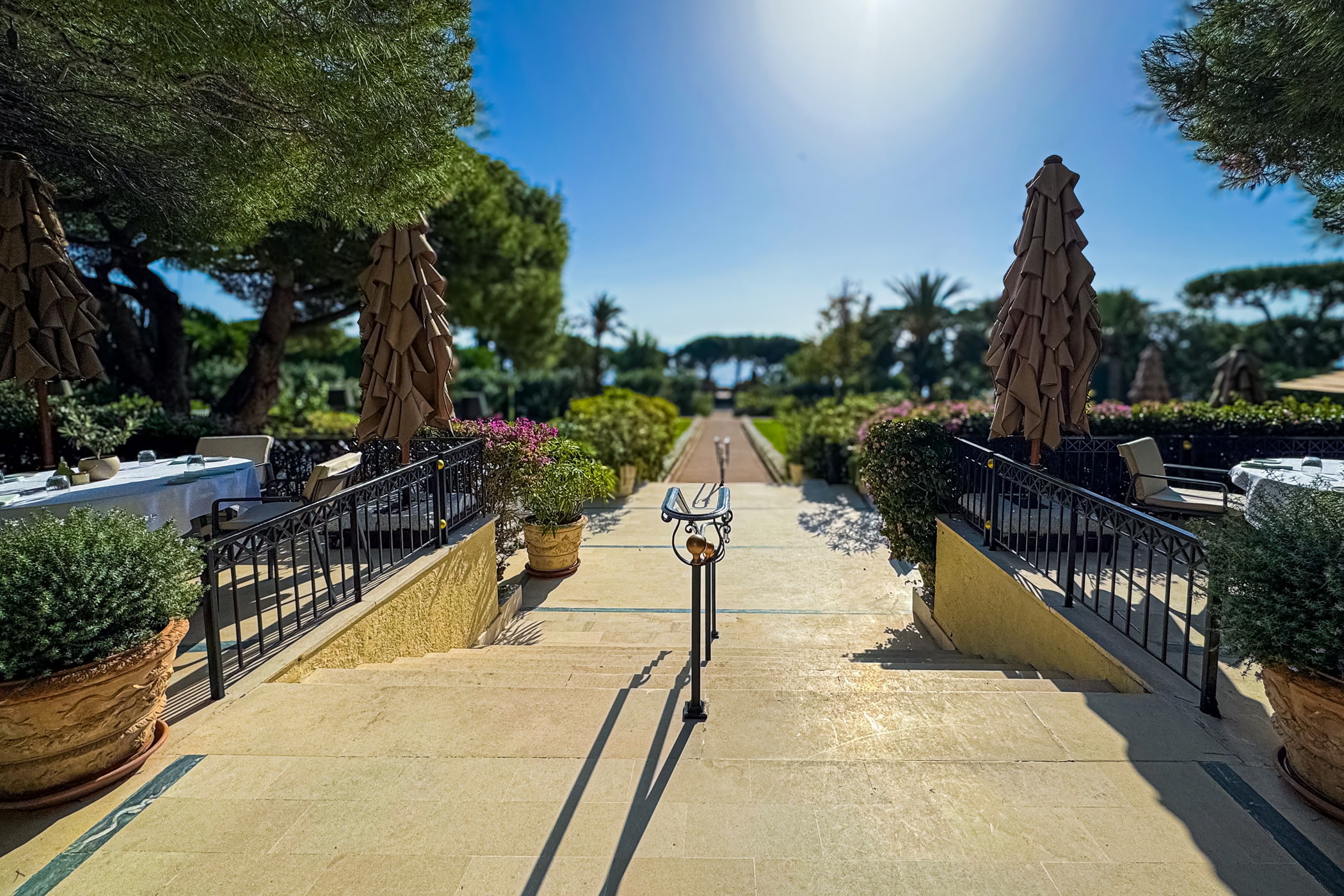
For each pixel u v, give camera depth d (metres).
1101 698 2.64
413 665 3.57
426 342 5.02
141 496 3.79
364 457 5.99
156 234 5.86
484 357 33.59
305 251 9.59
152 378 11.11
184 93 3.71
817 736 2.41
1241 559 2.04
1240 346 13.16
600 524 8.59
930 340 33.31
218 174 4.26
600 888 1.68
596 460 8.20
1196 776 2.12
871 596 5.97
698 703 2.55
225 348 22.30
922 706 2.62
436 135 3.79
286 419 14.83
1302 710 1.92
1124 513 3.02
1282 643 1.91
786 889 1.67
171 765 2.23
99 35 3.29
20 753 1.98
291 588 4.16
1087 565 4.43
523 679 3.20
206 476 4.35
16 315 3.99
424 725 2.49
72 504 3.51
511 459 6.14
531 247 14.59
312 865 1.77
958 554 4.79
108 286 10.08
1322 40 2.67
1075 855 1.77
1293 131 3.13
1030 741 2.35
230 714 2.55
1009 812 1.95
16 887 1.71
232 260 10.52
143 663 2.14
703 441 23.86
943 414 8.09
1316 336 26.78
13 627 1.94
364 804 2.03
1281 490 3.58
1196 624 3.35
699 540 2.51
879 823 1.91
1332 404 8.27
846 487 11.11
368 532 3.79
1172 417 7.69
